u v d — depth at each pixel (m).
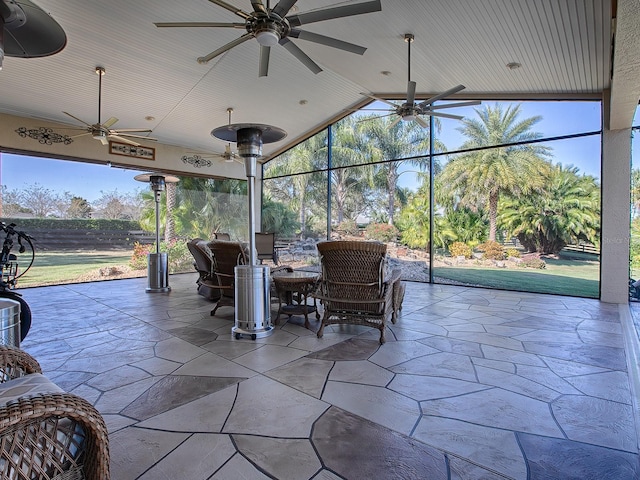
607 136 5.26
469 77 5.57
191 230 9.48
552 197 6.40
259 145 3.67
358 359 3.00
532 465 1.65
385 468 1.62
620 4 2.10
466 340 3.50
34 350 3.23
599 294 5.46
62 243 7.71
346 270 3.53
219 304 4.55
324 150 8.90
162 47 4.99
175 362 2.94
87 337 3.63
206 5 4.22
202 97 6.60
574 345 3.33
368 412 2.13
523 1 3.45
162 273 6.38
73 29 4.44
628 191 5.14
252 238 3.71
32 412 0.91
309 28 4.56
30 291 6.43
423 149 7.59
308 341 3.50
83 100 6.16
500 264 6.95
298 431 1.92
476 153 7.11
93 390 2.42
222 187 10.01
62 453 1.06
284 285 4.15
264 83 6.43
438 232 7.60
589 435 1.89
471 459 1.69
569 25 3.73
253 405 2.21
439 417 2.07
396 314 4.30
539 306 5.05
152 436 1.87
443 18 4.01
